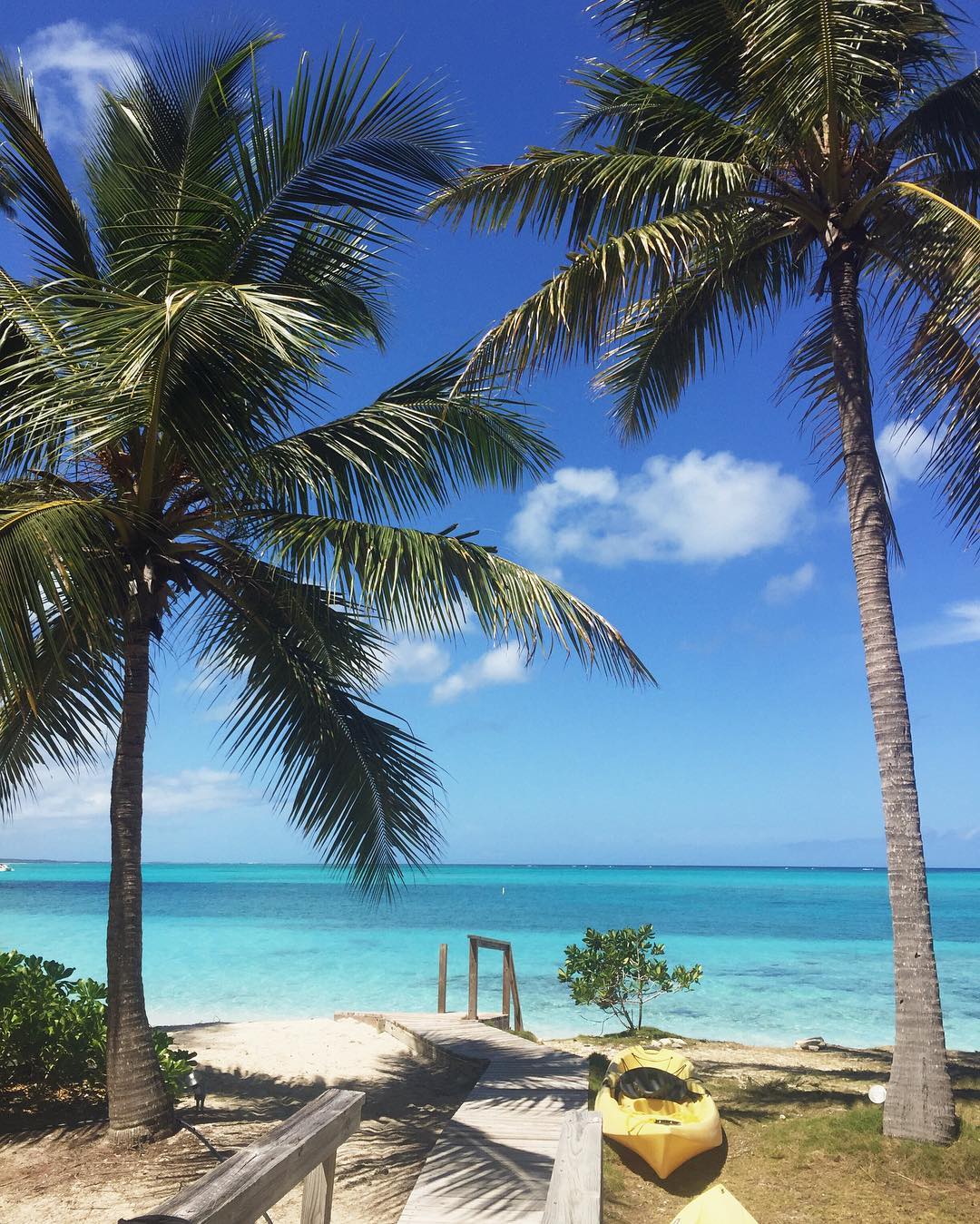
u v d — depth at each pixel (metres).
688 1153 7.07
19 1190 6.18
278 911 56.84
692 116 8.81
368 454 8.23
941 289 8.17
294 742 8.93
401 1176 6.67
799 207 8.82
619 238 7.87
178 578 7.89
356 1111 3.42
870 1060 12.69
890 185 8.22
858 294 8.94
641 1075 8.22
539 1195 5.94
